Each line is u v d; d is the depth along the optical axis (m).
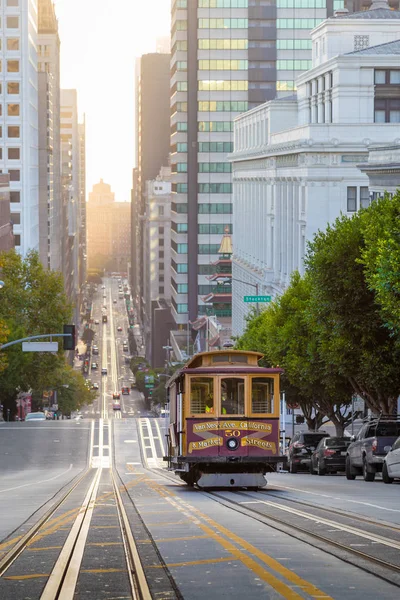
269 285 180.00
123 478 74.75
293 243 156.38
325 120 154.50
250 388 51.25
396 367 66.56
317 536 25.45
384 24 156.38
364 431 61.03
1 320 121.69
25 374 162.38
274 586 18.27
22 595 17.86
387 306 56.03
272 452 51.22
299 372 84.31
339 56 143.12
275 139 175.50
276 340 91.81
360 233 67.44
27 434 139.25
